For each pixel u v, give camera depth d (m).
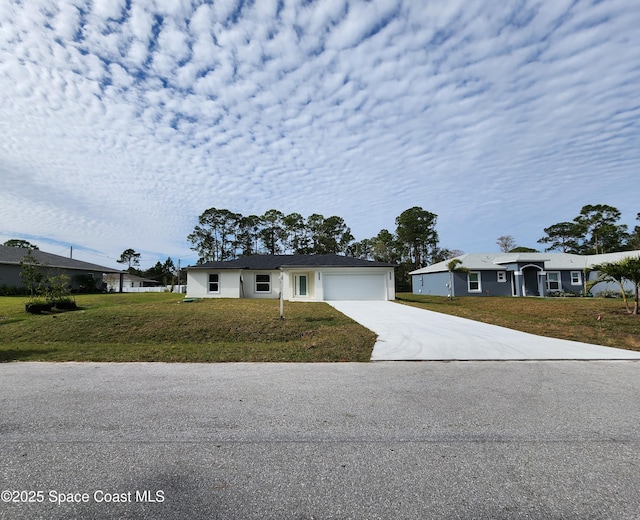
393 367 6.30
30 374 5.80
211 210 47.81
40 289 16.17
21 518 2.08
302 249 51.62
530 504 2.21
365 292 21.55
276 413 3.88
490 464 2.73
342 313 13.74
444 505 2.21
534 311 15.95
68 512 2.14
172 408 4.05
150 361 6.88
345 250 52.69
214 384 5.13
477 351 7.66
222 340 9.91
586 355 7.27
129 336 10.18
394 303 18.78
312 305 16.52
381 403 4.23
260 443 3.11
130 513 2.13
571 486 2.42
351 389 4.85
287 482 2.47
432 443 3.11
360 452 2.94
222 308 14.62
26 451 2.95
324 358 7.08
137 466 2.70
